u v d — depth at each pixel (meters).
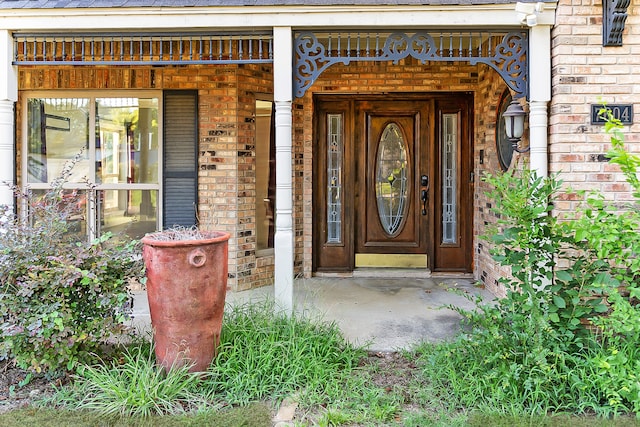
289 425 2.64
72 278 2.99
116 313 3.28
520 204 3.08
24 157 5.52
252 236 5.66
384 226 6.41
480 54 4.55
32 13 3.93
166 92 5.45
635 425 2.61
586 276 3.11
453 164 6.26
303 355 3.24
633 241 3.09
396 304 4.96
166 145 5.47
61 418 2.70
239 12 3.86
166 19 3.92
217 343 3.19
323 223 6.37
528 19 3.70
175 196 5.51
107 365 3.23
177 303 3.01
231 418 2.71
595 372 2.91
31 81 5.44
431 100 6.22
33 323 2.93
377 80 5.99
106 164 5.60
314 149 6.28
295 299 5.12
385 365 3.42
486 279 5.63
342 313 4.62
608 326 3.07
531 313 2.98
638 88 3.75
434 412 2.78
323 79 6.03
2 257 3.11
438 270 6.27
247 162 5.57
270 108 5.85
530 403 2.82
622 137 3.08
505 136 4.94
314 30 3.96
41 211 3.30
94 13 3.92
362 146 6.36
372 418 2.72
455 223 6.27
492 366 3.02
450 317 4.50
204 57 5.24
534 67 3.83
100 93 5.53
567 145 3.79
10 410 2.80
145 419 2.69
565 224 3.13
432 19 3.82
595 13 3.77
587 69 3.78
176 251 3.00
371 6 3.78
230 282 5.48
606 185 3.77
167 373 3.03
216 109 5.43
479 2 3.75
